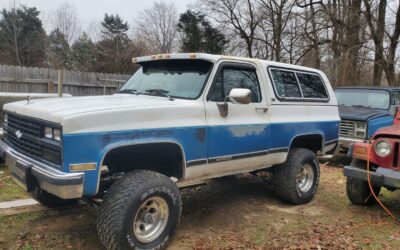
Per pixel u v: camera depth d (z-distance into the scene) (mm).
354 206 6477
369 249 4805
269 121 5762
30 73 13742
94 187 3967
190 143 4734
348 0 21312
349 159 10266
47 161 4094
